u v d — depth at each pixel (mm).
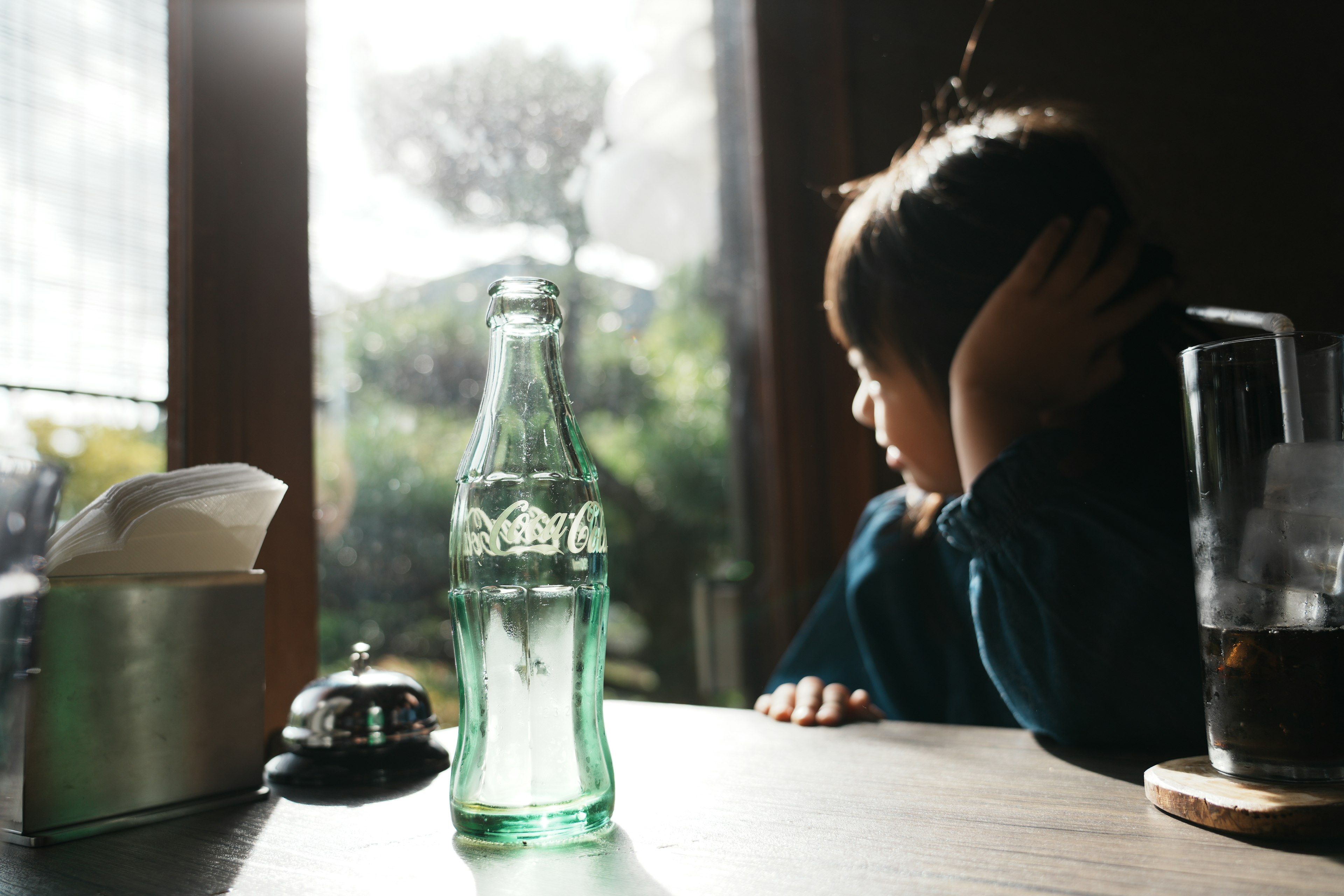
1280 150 1321
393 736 656
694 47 1804
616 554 1729
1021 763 655
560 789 482
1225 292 1346
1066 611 740
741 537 1735
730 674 1698
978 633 817
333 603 1232
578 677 492
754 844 470
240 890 427
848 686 1290
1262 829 444
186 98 926
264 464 960
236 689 596
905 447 1016
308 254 1027
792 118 1717
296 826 537
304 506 997
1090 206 962
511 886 417
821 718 828
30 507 462
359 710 653
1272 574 491
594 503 518
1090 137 1167
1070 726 733
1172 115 1384
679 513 1758
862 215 1028
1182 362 537
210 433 913
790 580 1650
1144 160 1396
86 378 871
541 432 509
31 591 478
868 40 1632
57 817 512
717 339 1783
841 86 1644
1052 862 425
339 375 1300
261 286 973
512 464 501
